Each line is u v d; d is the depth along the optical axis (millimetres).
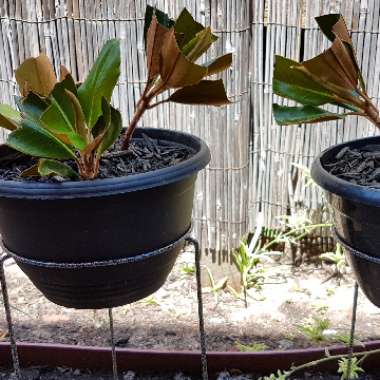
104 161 887
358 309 1533
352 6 1432
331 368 1329
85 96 827
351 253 855
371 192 743
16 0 1499
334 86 848
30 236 796
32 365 1389
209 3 1394
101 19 1500
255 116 1607
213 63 860
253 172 1670
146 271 856
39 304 1605
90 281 828
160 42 799
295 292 1626
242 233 1634
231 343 1421
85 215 758
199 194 1597
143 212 789
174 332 1470
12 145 757
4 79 1621
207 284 1668
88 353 1357
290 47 1503
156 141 1018
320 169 852
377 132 1525
